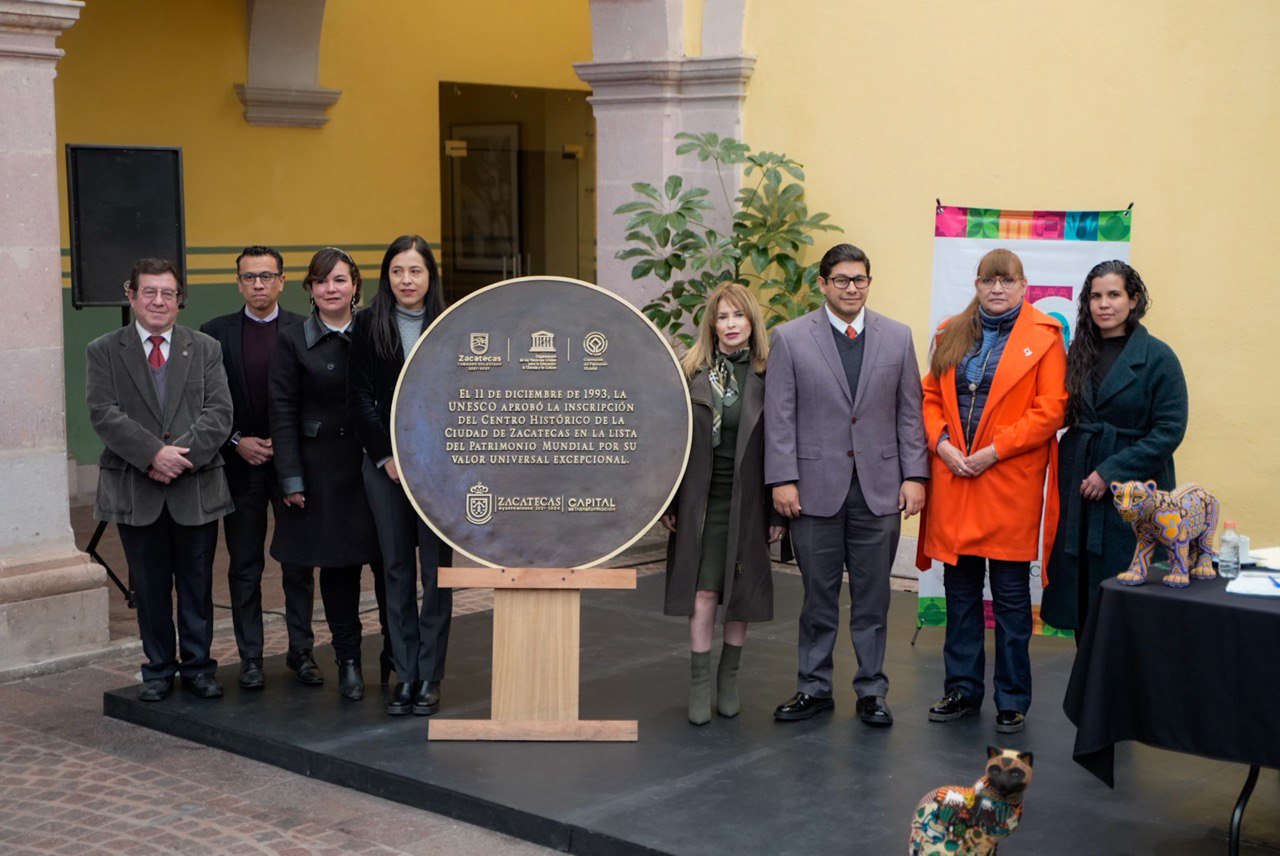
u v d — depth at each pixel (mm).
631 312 5195
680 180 7891
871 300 7926
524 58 12953
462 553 5156
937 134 7582
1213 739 4004
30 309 6289
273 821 4613
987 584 6637
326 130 11617
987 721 5363
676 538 5250
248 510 5828
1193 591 4133
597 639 6574
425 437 5176
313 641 6297
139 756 5258
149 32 10555
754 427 5230
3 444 6238
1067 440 5320
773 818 4398
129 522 5480
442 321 5191
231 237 11117
